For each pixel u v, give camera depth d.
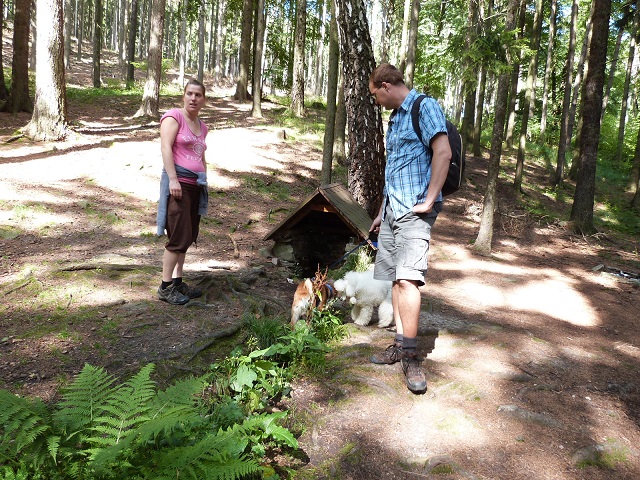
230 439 1.94
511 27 7.70
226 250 6.39
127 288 4.45
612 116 26.97
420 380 3.05
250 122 16.84
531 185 15.98
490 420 2.84
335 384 3.12
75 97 17.84
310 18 25.20
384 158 6.86
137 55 48.53
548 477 2.38
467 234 9.86
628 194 17.34
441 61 9.86
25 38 12.83
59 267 4.71
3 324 3.46
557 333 4.66
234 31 41.53
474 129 18.70
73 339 3.31
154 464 1.83
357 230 5.63
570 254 9.38
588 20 19.45
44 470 1.77
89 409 2.02
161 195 3.96
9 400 1.87
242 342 3.56
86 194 7.68
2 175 7.75
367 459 2.40
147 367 2.30
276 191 10.27
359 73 6.44
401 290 3.12
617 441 2.74
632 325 5.29
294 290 5.20
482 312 5.08
